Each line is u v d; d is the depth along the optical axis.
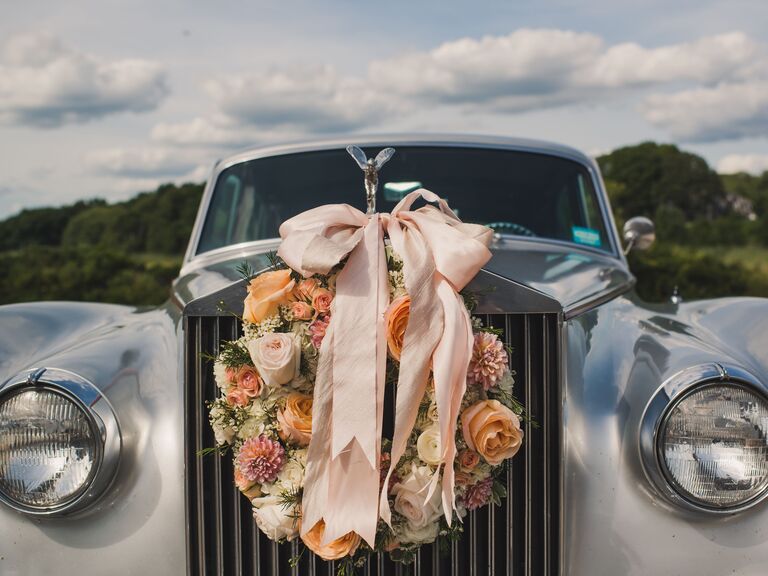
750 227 24.36
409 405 1.66
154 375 2.12
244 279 1.86
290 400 1.77
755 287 11.48
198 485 1.89
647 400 1.94
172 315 2.49
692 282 11.38
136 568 1.92
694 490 1.83
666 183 26.34
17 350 2.24
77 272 12.51
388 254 1.82
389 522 1.67
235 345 1.81
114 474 1.91
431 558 1.91
